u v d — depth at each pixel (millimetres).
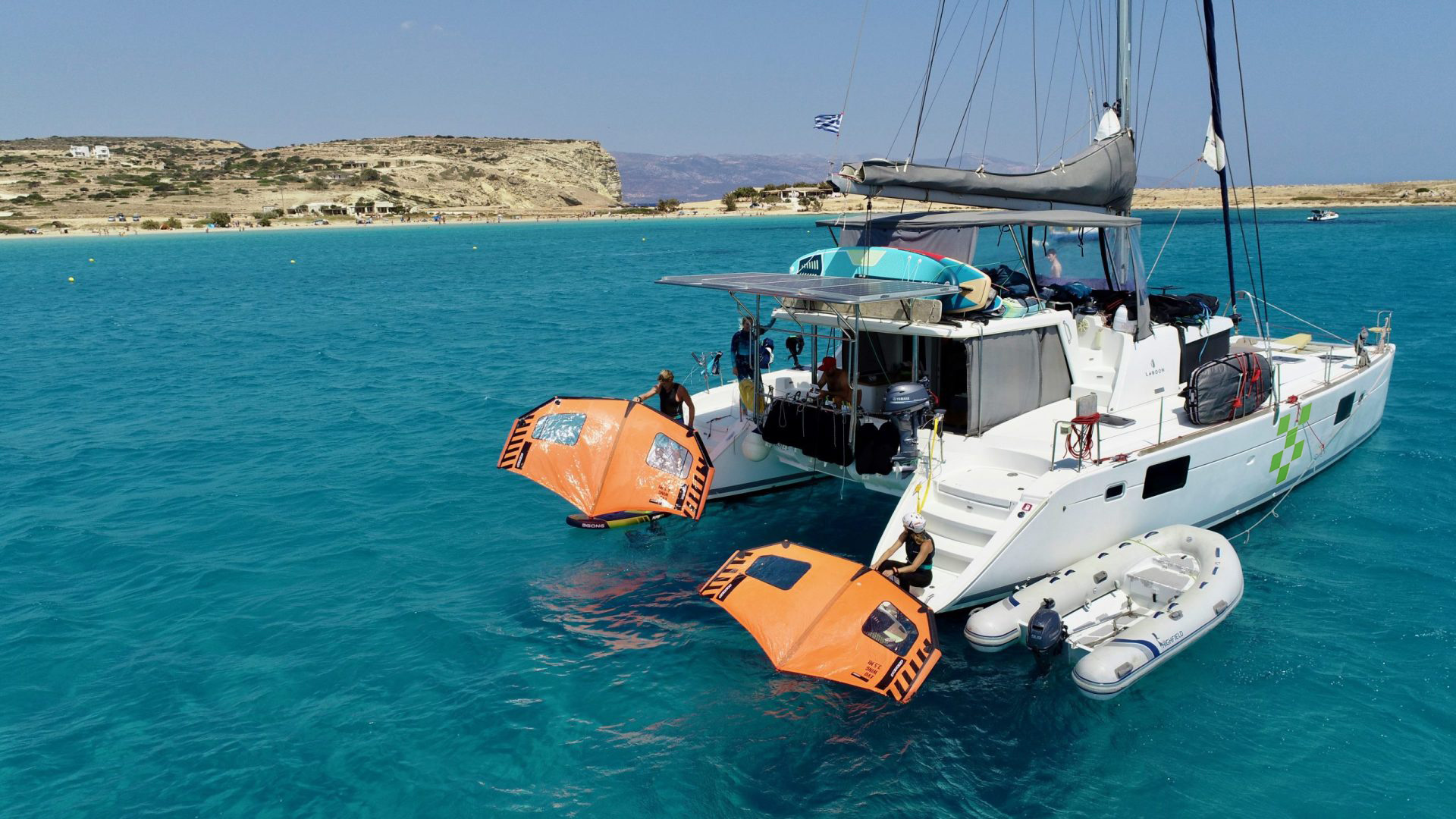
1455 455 11859
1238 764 5988
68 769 6094
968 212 9609
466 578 9062
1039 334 9383
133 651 7680
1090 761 6047
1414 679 6859
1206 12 9922
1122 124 10586
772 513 10617
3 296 43156
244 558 9633
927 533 7984
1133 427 9078
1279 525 9805
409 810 5684
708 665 7340
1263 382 9305
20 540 10219
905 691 6227
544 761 6145
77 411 17094
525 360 21312
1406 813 5477
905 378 9555
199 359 23031
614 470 9109
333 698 6918
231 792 5855
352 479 12305
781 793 5797
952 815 5566
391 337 25953
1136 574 7691
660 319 28578
